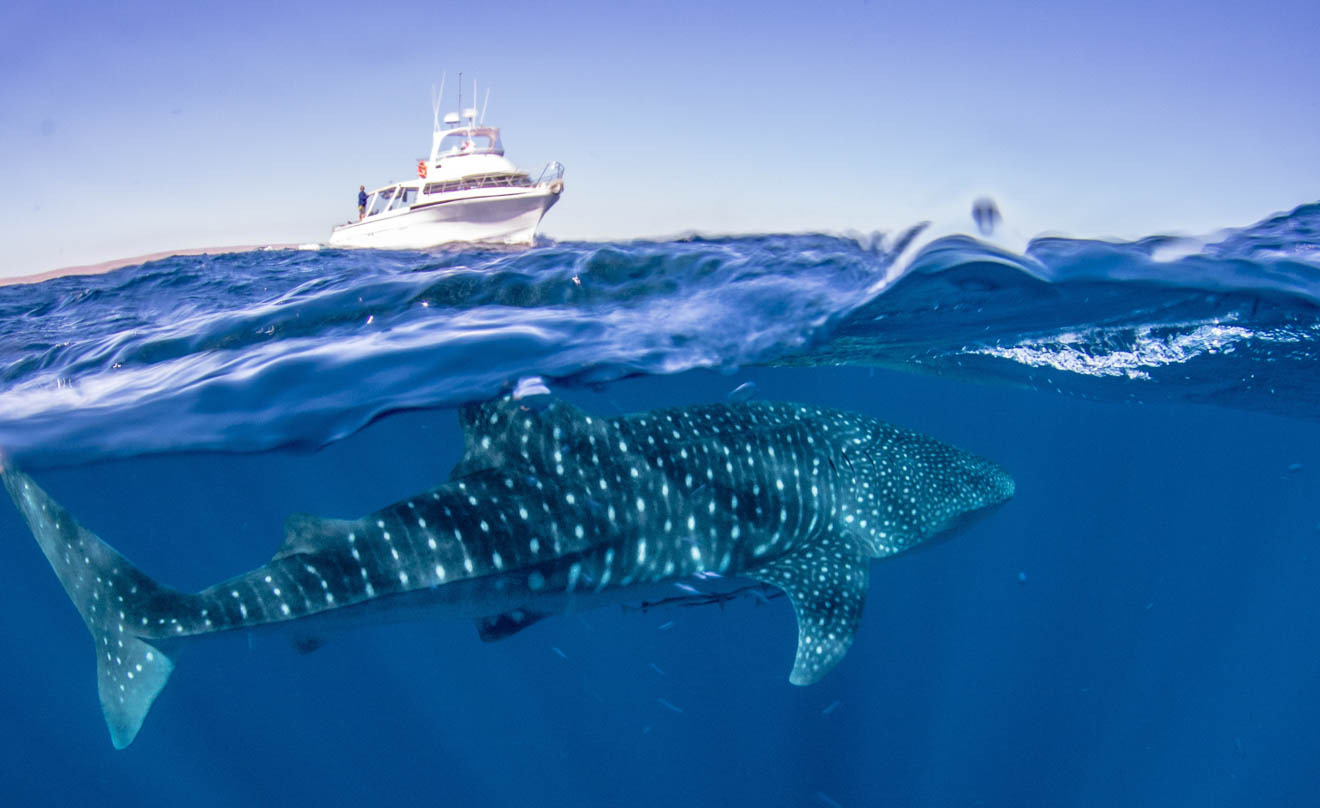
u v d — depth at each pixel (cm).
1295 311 915
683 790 1470
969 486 780
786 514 664
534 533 563
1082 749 1692
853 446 734
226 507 3053
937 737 1648
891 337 1105
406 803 1886
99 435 994
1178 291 876
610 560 595
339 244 1212
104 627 520
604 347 922
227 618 495
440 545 536
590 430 605
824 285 853
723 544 637
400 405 1003
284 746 2491
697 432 650
